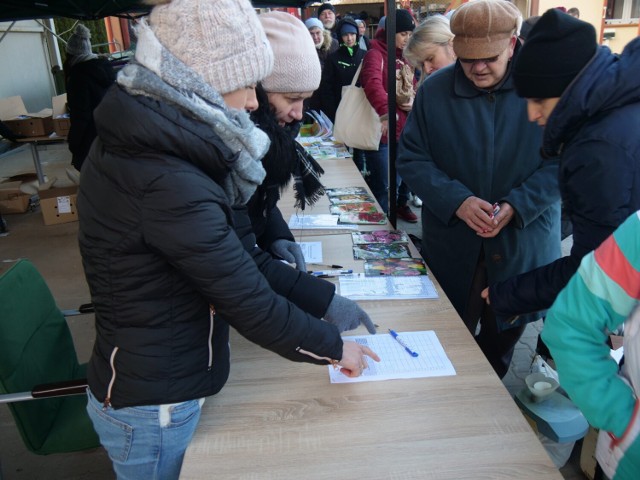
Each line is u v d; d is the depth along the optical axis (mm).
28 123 5191
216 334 1040
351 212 2414
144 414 1014
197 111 856
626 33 8797
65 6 4281
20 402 1475
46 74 9297
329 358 1080
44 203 4797
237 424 1132
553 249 1881
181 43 869
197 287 917
